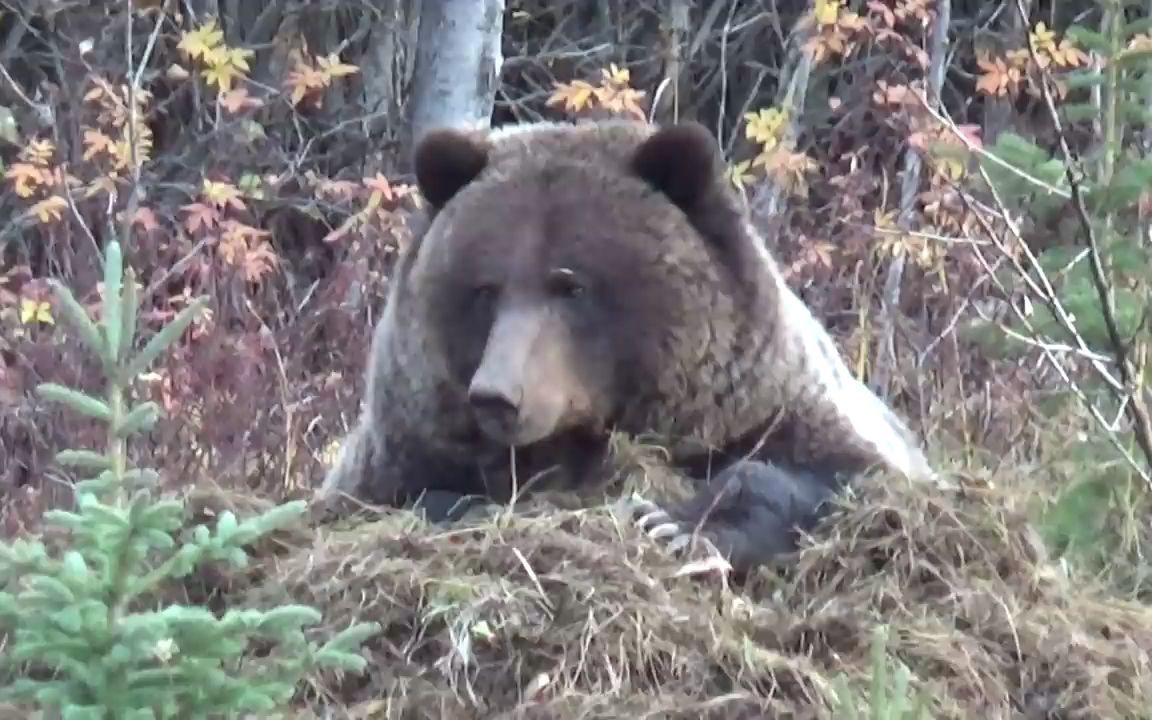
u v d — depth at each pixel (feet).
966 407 50.62
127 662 21.03
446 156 33.91
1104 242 37.35
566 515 30.68
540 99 102.58
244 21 102.01
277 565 30.37
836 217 65.57
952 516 31.60
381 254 60.29
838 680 25.99
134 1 83.46
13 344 53.78
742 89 106.01
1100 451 38.96
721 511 31.76
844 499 32.01
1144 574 36.83
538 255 31.91
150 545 21.81
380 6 97.60
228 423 47.16
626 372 32.40
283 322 58.18
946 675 28.63
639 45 105.81
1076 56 70.64
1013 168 35.68
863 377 56.03
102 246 66.74
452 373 32.91
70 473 45.34
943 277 57.77
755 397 33.04
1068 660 29.17
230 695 22.07
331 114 97.30
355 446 36.86
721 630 28.48
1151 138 51.34
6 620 22.43
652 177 32.81
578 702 26.89
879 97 67.10
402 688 27.50
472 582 28.68
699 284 32.24
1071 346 37.52
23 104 89.76
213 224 66.80
